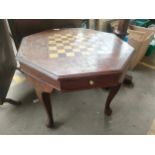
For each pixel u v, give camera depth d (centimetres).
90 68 91
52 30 144
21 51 108
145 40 177
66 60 98
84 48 112
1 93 132
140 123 137
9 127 134
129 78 176
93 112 147
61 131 131
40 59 99
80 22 178
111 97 128
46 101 114
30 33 148
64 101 159
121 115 144
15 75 189
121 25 154
